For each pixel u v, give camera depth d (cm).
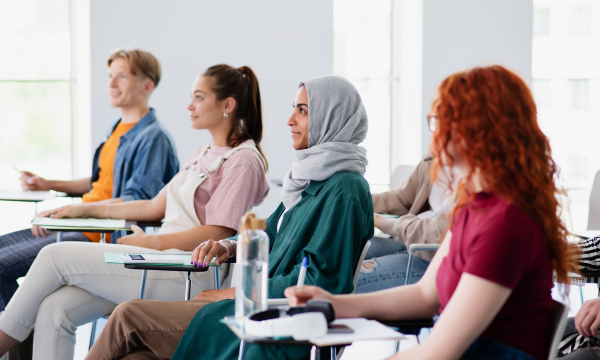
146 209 311
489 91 130
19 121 544
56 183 390
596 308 174
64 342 233
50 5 538
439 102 134
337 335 127
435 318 169
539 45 553
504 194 128
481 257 125
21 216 538
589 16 552
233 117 286
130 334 189
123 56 363
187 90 513
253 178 273
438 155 135
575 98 557
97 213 307
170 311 192
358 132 226
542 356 130
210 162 282
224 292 211
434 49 527
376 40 556
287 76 521
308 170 212
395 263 286
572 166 560
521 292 129
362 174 218
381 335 128
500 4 530
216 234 265
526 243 126
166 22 509
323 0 520
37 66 541
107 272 240
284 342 130
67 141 549
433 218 294
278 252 213
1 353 232
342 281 189
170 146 355
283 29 518
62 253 237
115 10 504
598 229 306
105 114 507
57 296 234
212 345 183
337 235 193
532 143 130
